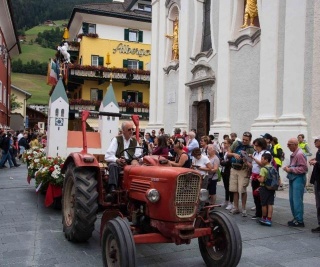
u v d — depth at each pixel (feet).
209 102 57.26
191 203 15.15
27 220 24.64
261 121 44.06
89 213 18.61
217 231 16.16
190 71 62.49
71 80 121.29
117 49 128.26
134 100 128.77
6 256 17.71
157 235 15.05
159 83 72.69
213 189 27.07
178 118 64.90
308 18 39.60
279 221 25.25
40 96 297.33
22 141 75.92
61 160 28.12
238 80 50.21
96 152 35.40
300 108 39.83
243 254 18.53
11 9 87.45
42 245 19.43
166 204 14.90
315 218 26.21
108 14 124.67
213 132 52.37
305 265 17.07
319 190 22.61
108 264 15.01
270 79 43.68
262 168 24.08
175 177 14.78
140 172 16.56
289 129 39.91
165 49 71.77
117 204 18.04
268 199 24.02
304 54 39.83
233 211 27.40
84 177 19.19
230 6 52.21
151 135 63.10
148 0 134.51
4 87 102.63
